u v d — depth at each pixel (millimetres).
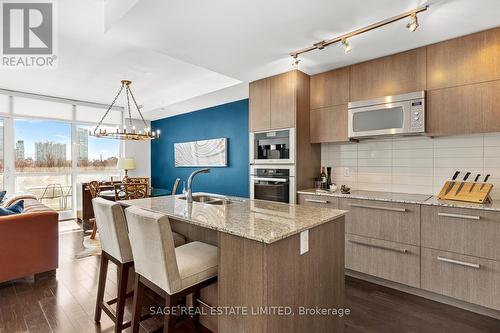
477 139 2637
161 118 6961
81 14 2562
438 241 2346
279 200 3457
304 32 2373
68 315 2230
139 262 1642
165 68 4031
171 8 1981
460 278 2242
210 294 2021
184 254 1722
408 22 2189
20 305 2387
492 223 2096
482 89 2340
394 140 3160
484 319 2160
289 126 3361
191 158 6070
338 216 1831
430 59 2613
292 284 1446
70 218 5961
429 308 2324
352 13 2076
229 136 5270
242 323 1394
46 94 5461
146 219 1486
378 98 2904
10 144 5199
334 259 1806
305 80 3467
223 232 1493
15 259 2754
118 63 3818
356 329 2041
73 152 5988
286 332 1408
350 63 3125
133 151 6945
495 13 2072
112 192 4727
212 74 4328
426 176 2939
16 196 4215
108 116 6477
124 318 2170
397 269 2578
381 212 2676
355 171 3463
